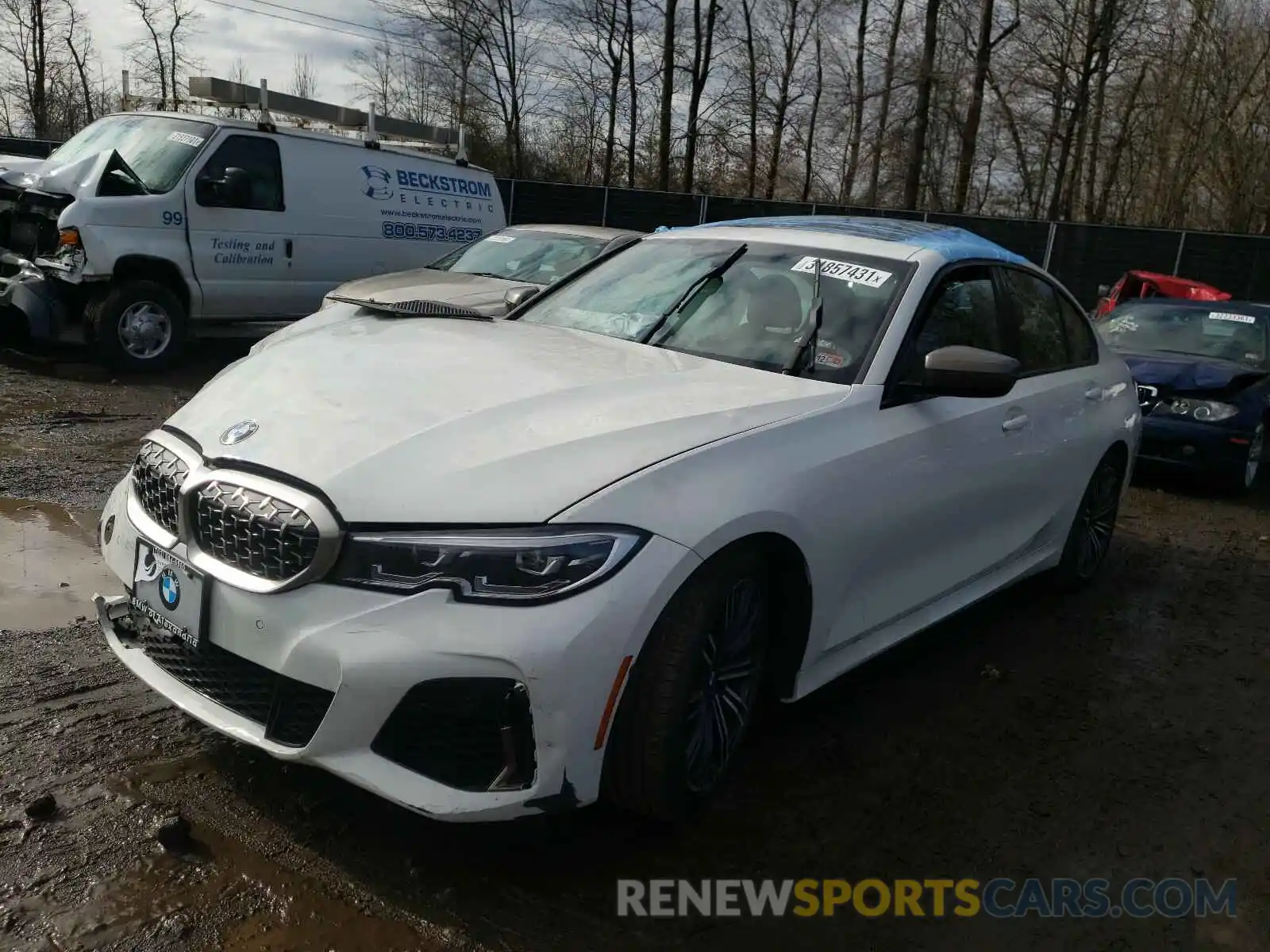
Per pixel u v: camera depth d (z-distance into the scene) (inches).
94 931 93.2
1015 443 166.7
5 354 371.9
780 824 122.2
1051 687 169.6
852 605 134.1
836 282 151.7
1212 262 869.2
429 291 310.3
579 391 118.8
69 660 144.2
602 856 111.7
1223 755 151.2
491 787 97.0
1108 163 1376.7
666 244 175.9
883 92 1180.5
